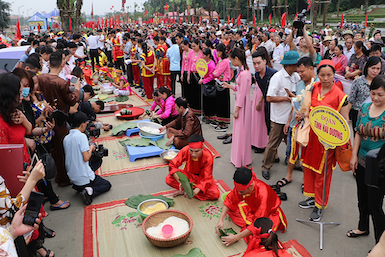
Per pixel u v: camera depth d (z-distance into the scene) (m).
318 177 3.29
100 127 5.80
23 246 2.00
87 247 3.00
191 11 67.12
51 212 3.65
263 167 4.43
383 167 1.80
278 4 49.19
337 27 44.66
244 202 3.06
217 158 5.03
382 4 59.72
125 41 10.53
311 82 3.44
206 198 3.75
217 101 6.24
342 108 3.18
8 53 6.67
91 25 41.94
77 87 4.49
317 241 3.08
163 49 8.56
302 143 3.36
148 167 4.68
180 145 4.98
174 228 3.03
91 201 3.78
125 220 3.41
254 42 11.03
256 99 4.97
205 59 6.30
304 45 5.95
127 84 8.71
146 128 5.73
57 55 4.17
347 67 5.97
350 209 3.62
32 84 3.28
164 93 5.71
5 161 2.10
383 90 2.49
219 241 3.05
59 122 3.96
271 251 2.26
